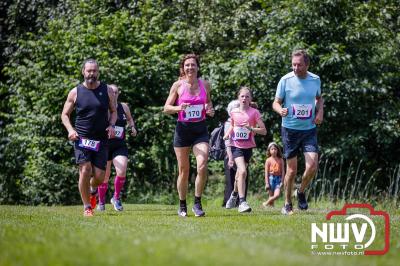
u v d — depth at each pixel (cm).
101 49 4947
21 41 5172
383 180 4812
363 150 4509
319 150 4556
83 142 2431
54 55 4944
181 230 1811
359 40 4728
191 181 5053
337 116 4628
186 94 2461
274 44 4656
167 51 5072
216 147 3531
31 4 6031
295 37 4678
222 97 4912
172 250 1263
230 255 1213
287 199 2736
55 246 1327
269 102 4703
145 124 4700
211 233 1717
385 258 1390
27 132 4872
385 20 5206
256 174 4762
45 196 4747
